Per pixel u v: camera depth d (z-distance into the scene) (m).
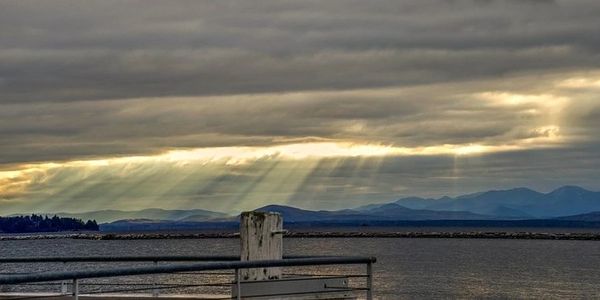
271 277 11.52
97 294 12.45
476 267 143.88
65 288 12.77
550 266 148.75
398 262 160.12
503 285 107.69
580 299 91.00
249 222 11.62
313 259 10.87
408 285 105.38
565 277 121.38
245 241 11.62
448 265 149.75
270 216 11.63
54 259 12.75
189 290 72.38
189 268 9.69
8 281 8.46
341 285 11.59
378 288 100.38
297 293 11.25
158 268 9.45
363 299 13.62
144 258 12.47
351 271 124.19
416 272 128.75
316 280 11.41
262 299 10.98
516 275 124.31
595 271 133.50
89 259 12.69
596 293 97.62
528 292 99.19
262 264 10.39
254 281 10.95
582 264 154.88
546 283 111.00
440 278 116.94
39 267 95.19
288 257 12.14
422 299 89.12
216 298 11.47
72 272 8.96
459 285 106.62
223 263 10.00
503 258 179.88
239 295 10.48
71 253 189.50
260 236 11.57
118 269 9.26
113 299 11.94
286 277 11.93
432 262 160.75
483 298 91.50
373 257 11.51
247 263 10.23
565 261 166.38
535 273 129.00
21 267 96.56
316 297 11.38
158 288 11.91
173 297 11.78
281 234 11.69
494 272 131.12
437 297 91.94
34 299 11.63
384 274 123.25
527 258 180.38
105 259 12.64
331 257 11.09
